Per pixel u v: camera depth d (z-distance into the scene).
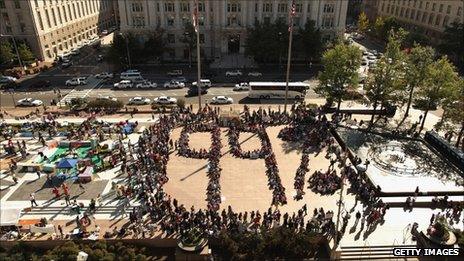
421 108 62.06
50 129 63.19
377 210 42.78
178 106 71.88
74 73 97.19
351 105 73.94
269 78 92.19
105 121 67.50
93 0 137.88
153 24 105.25
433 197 45.47
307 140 59.41
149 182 47.88
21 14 101.12
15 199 47.00
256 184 48.81
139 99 76.19
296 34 101.50
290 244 37.97
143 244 39.59
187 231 39.09
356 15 179.38
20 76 94.94
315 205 44.66
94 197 47.06
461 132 57.41
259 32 98.12
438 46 107.44
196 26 61.97
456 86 57.94
